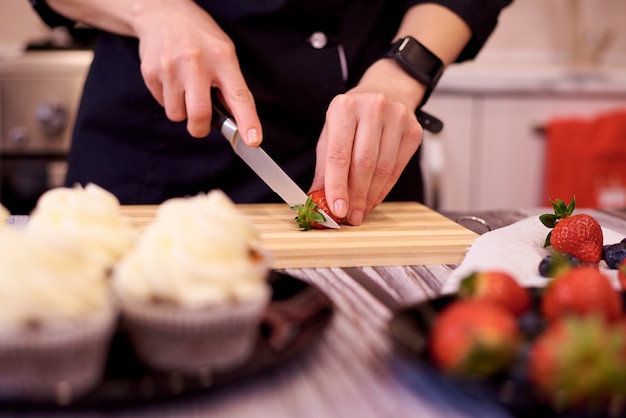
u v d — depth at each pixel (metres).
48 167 1.22
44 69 1.20
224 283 0.42
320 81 0.81
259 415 0.39
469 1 0.80
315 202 0.68
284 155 0.81
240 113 0.67
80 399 0.38
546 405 0.37
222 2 0.79
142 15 0.74
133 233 0.51
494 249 0.59
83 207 0.49
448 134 1.39
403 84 0.75
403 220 0.72
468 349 0.37
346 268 0.61
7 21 1.54
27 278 0.40
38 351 0.40
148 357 0.43
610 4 1.68
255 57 0.80
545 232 0.65
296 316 0.47
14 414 0.38
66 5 0.82
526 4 1.67
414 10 0.81
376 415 0.39
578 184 1.37
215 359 0.42
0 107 1.21
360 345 0.46
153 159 0.82
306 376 0.42
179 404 0.40
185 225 0.44
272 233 0.65
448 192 1.41
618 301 0.45
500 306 0.44
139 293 0.42
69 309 0.40
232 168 0.81
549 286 0.46
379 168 0.70
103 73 0.84
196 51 0.68
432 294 0.54
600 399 0.36
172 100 0.70
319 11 0.80
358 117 0.69
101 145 0.83
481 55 1.69
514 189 1.42
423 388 0.41
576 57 1.68
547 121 1.38
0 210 0.57
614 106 1.39
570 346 0.35
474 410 0.40
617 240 0.65
